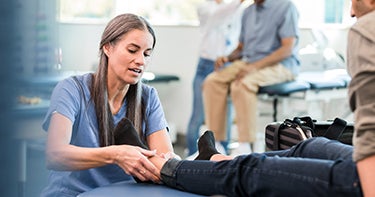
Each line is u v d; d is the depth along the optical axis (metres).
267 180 1.50
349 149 1.59
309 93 3.98
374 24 1.34
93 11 4.99
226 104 4.20
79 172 1.86
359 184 1.34
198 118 4.49
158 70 5.37
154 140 2.01
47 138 1.65
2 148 1.17
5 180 1.19
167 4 5.26
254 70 4.02
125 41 1.84
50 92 1.37
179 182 1.68
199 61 4.44
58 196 1.84
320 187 1.41
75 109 1.83
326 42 4.37
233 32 4.33
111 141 1.89
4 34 1.09
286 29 3.92
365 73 1.32
